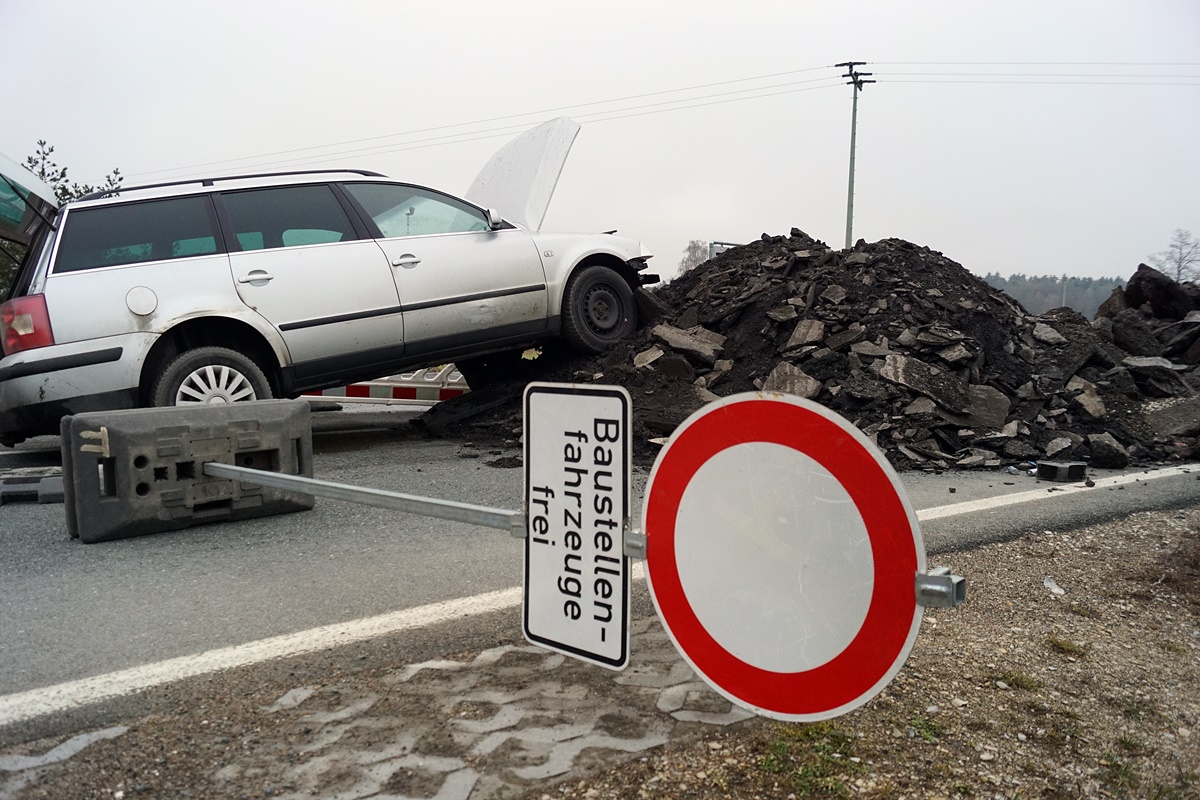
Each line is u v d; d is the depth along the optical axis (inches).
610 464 80.1
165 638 106.4
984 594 128.5
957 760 81.4
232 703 88.8
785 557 68.2
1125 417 269.1
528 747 79.7
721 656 72.7
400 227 245.9
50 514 175.2
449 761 77.2
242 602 120.1
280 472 169.2
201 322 210.4
